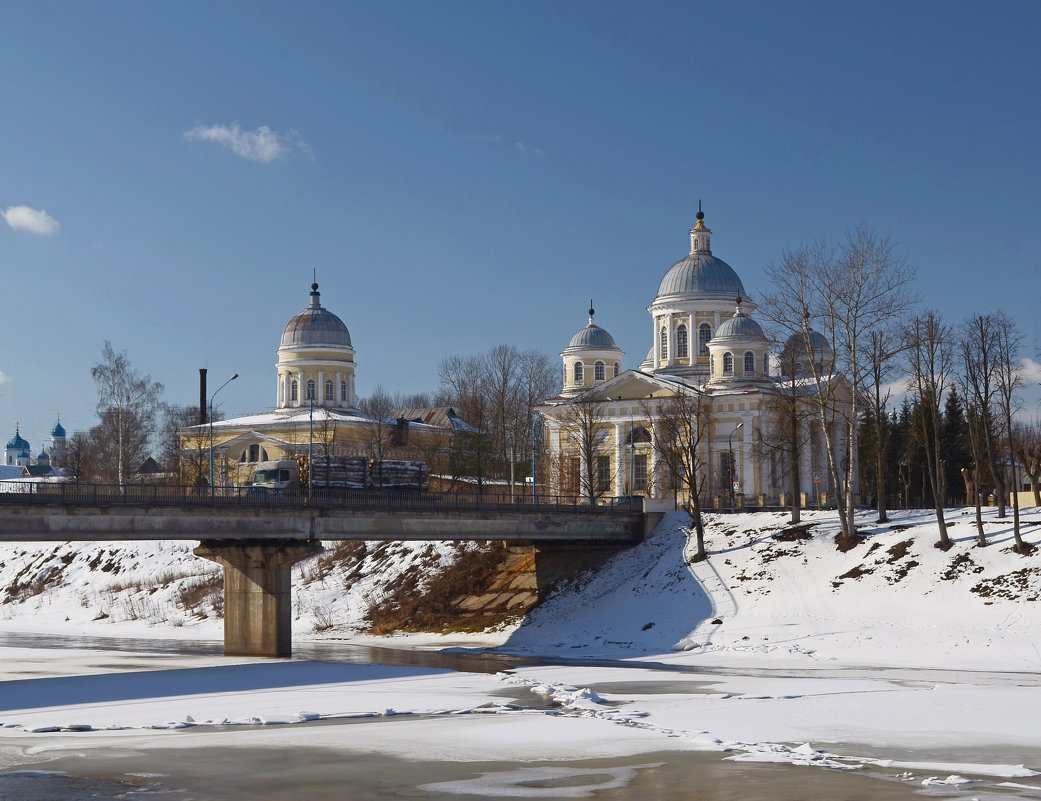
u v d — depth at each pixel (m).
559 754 36.62
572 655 73.25
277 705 48.81
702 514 96.50
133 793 31.56
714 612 79.81
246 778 33.34
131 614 105.25
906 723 42.59
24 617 112.44
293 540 71.81
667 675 60.22
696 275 131.75
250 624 73.56
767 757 35.84
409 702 49.34
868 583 78.25
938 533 81.94
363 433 146.62
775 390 113.69
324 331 157.75
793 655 69.06
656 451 113.75
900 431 119.44
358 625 92.00
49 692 54.12
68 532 60.62
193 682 57.66
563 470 120.69
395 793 31.39
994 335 86.50
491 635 84.00
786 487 115.06
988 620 69.94
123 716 45.72
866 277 86.25
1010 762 35.41
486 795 31.03
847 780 32.53
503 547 98.19
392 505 75.94
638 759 35.69
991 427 98.00
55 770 34.56
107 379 123.19
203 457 142.25
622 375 121.69
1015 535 76.62
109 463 129.62
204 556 75.88
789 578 82.00
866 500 113.88
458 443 136.12
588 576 90.31
